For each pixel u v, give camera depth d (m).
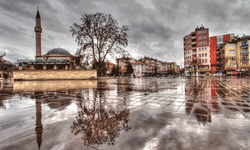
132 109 4.33
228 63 53.78
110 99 6.12
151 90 9.52
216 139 2.26
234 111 3.97
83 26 31.22
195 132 2.55
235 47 53.16
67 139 2.35
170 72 126.44
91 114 3.83
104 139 2.34
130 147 2.06
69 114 3.85
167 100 5.80
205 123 3.00
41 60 49.72
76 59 32.19
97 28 32.78
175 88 10.75
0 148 2.06
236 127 2.76
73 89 10.53
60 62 51.66
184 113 3.81
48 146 2.12
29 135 2.50
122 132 2.61
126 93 8.07
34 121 3.29
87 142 2.24
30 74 31.42
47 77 31.77
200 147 2.02
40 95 7.53
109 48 34.56
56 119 3.43
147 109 4.31
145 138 2.35
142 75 98.94
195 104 4.97
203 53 67.50
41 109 4.46
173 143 2.16
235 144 2.10
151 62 115.00
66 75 32.06
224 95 7.03
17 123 3.15
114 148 2.04
